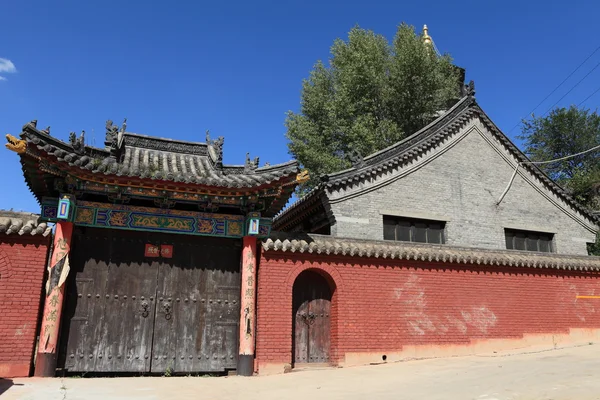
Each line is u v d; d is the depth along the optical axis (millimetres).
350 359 14555
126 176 12055
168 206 13562
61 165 11578
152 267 13477
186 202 13695
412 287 15977
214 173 14391
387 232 20500
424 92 33500
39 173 12258
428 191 21328
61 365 12141
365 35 36812
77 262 12891
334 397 9508
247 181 13117
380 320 15227
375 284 15500
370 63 34125
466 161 22484
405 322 15531
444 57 36375
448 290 16484
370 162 20562
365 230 19766
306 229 23484
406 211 20641
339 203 19734
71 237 12609
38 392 9562
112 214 13094
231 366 13461
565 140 43062
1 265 12031
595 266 18797
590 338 18188
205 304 13680
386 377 12148
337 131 34281
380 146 32156
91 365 12359
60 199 12320
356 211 19891
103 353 12531
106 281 12992
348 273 15266
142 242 13570
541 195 23500
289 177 13156
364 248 15508
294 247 14453
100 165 11992
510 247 22609
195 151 16078
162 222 13469
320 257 14984
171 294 13453
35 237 12414
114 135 14188
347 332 14734
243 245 14047
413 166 21375
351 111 33375
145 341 12945
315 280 15438
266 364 13453
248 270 13797
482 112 23281
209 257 14055
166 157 15500
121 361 12625
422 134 21859
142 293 13219
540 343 17266
